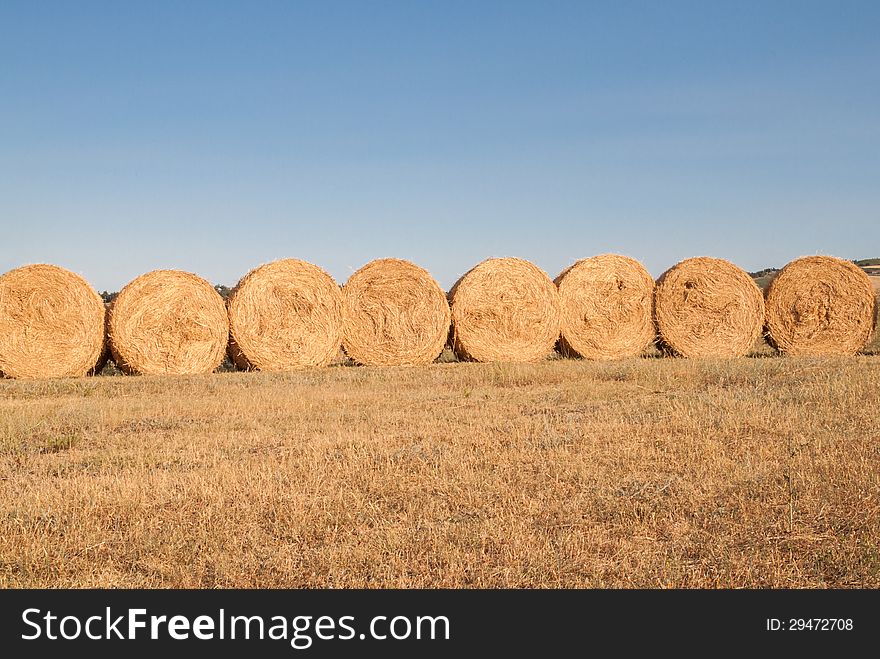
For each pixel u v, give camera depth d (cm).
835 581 558
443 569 581
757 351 2422
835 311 2283
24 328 1839
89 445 1017
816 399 1177
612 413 1145
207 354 1959
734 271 2278
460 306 2162
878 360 1845
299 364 2038
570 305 2228
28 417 1177
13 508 716
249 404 1321
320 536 655
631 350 2253
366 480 799
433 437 1004
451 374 1767
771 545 616
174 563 599
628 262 2261
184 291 1941
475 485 771
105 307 1923
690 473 803
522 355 2186
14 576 582
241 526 666
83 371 1875
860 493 704
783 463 820
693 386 1423
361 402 1334
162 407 1295
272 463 875
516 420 1111
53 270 1853
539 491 750
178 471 855
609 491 745
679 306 2270
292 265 2042
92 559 613
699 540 629
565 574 573
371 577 575
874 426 974
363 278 2112
